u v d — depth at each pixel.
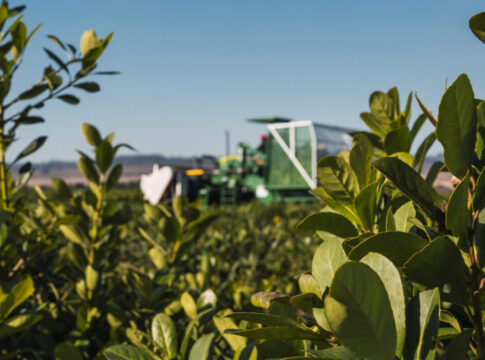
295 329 0.65
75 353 1.15
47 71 1.94
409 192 0.73
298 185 17.12
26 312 1.41
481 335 0.66
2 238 1.73
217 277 2.56
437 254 0.63
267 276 3.76
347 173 0.92
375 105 1.32
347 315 0.50
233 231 4.93
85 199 2.04
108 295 2.26
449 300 0.67
